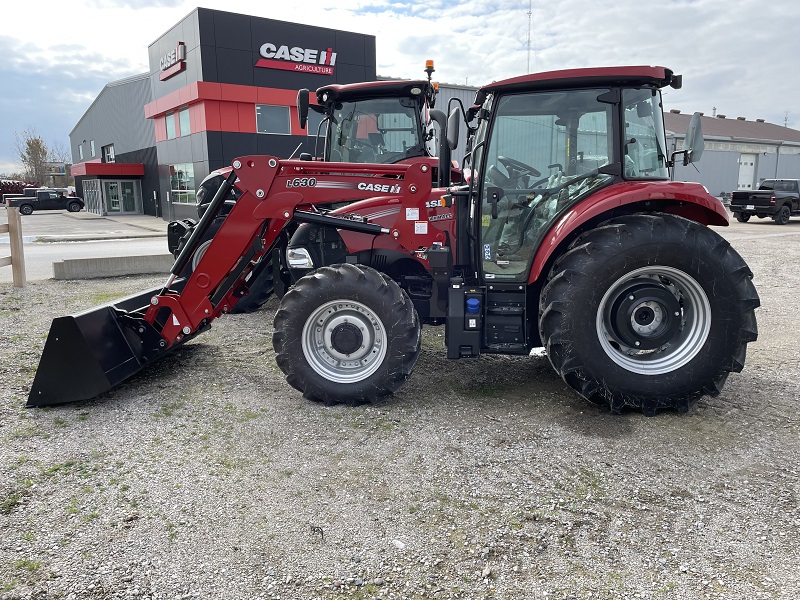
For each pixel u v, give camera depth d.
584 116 3.98
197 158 22.42
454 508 2.87
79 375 4.13
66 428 3.80
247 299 6.81
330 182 4.28
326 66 22.89
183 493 3.02
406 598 2.28
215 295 4.49
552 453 3.41
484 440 3.59
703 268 3.67
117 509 2.88
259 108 22.02
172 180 25.64
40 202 33.06
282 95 22.19
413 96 6.87
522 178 4.09
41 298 7.80
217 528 2.72
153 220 26.83
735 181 36.22
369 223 4.45
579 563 2.47
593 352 3.76
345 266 4.12
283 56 21.94
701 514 2.80
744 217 22.08
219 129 21.42
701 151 4.12
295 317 4.10
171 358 5.33
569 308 3.74
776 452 3.39
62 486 3.09
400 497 2.97
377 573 2.42
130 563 2.48
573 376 3.84
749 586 2.32
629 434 3.64
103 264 9.65
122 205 31.23
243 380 4.72
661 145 4.06
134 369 4.44
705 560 2.48
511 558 2.50
